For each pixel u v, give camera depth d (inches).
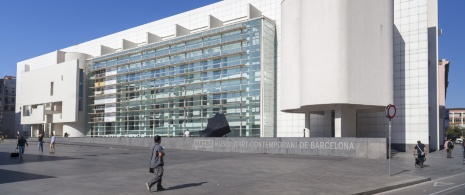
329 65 1222.9
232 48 1802.4
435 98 1670.8
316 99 1244.5
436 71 1667.1
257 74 1699.1
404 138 1457.9
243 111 1729.8
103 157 1024.2
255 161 888.9
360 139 1022.4
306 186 537.6
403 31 1487.5
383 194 511.2
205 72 1898.4
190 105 1951.3
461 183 621.9
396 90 1489.9
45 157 1032.8
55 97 2662.4
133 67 2281.0
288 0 1472.7
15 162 882.1
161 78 2102.6
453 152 1567.4
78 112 2522.1
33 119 2839.6
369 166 814.5
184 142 1416.1
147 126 2165.4
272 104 1736.0
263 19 1713.8
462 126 5841.5
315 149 1093.1
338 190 506.0
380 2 1269.7
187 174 664.4
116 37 2581.2
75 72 2524.6
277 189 510.0
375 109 1373.0
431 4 1681.8
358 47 1222.3
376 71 1246.9
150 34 2209.6
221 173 677.3
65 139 2180.1
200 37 1905.8
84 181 572.1
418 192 524.7
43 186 522.0
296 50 1425.9
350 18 1215.6
